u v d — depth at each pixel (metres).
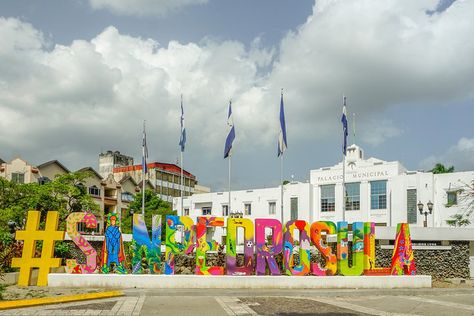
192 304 19.11
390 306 19.67
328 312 17.53
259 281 23.80
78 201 51.41
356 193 56.25
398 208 52.34
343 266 25.09
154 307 18.09
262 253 24.38
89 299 19.84
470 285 27.55
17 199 46.09
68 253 33.78
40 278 22.94
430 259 30.81
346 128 37.78
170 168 106.50
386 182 53.91
